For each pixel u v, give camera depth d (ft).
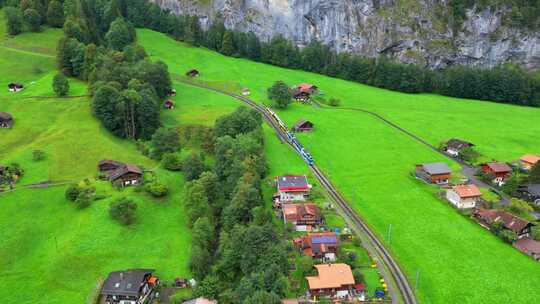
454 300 282.56
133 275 291.58
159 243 338.13
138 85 507.30
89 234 336.70
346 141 510.99
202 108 562.66
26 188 382.42
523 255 325.83
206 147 463.83
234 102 595.06
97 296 290.15
